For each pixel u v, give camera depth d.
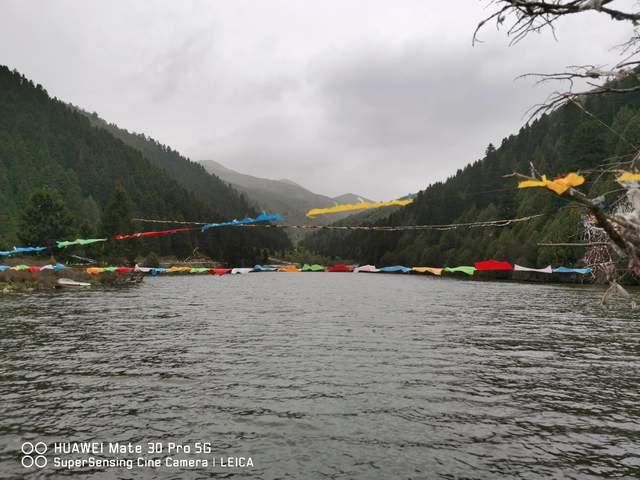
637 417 11.44
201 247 149.25
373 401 12.32
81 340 20.02
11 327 23.17
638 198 2.76
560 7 2.80
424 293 50.06
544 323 26.30
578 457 9.32
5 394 12.64
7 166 167.75
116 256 94.00
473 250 87.25
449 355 17.72
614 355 18.02
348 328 24.08
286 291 53.97
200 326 24.47
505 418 11.30
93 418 11.02
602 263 3.93
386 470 8.72
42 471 8.59
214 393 12.85
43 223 78.44
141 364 15.88
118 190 99.69
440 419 11.17
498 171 120.06
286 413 11.40
